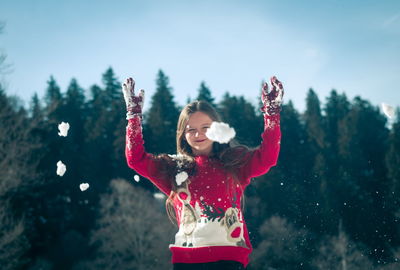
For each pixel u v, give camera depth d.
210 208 2.67
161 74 42.78
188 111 2.95
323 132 36.28
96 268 24.72
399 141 30.47
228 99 36.56
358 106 41.34
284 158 32.91
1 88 19.89
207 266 2.54
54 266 26.81
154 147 36.31
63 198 31.89
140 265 23.80
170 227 24.91
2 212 18.56
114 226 24.98
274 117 2.81
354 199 22.97
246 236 2.77
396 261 12.52
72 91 43.03
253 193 24.97
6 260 17.22
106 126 38.50
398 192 25.05
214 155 2.89
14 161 18.64
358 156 32.19
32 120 22.69
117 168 33.25
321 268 17.02
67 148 33.34
